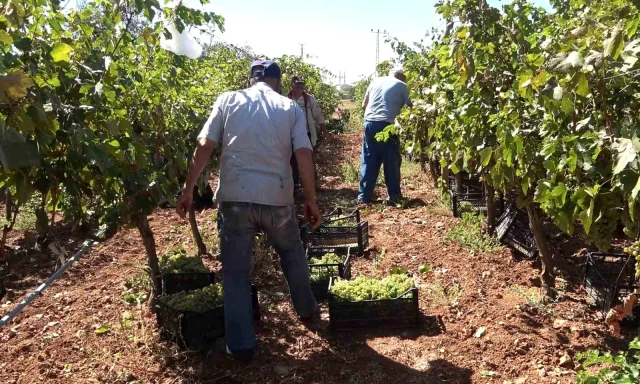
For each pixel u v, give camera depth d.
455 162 5.34
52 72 3.07
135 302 4.93
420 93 7.77
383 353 3.98
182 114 5.05
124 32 3.99
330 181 10.31
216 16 4.16
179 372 3.84
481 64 4.31
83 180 3.37
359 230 5.98
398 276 4.54
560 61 2.74
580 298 4.73
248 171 3.73
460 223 6.83
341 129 20.25
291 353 4.04
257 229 3.87
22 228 6.95
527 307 4.57
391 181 8.17
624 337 4.05
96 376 3.79
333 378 3.73
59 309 4.84
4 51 2.72
